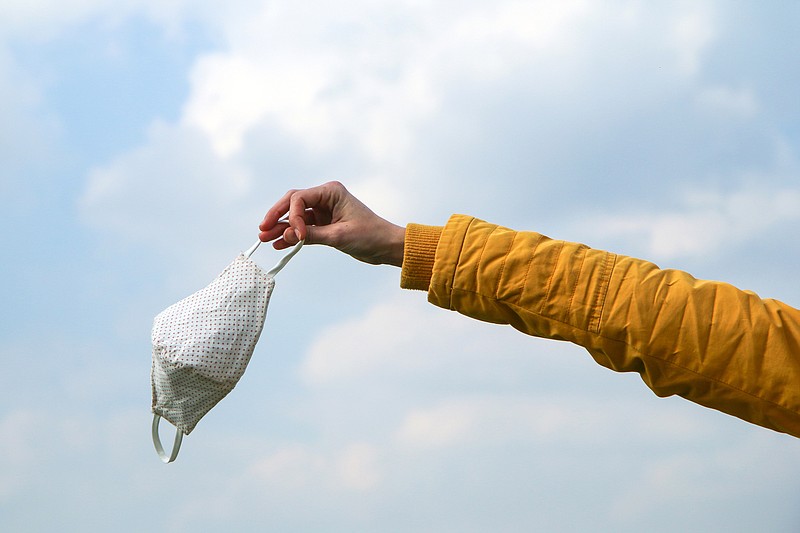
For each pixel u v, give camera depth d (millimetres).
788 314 1419
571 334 1490
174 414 1900
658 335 1423
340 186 1782
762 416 1410
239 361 1835
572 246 1529
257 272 1851
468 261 1551
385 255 1730
